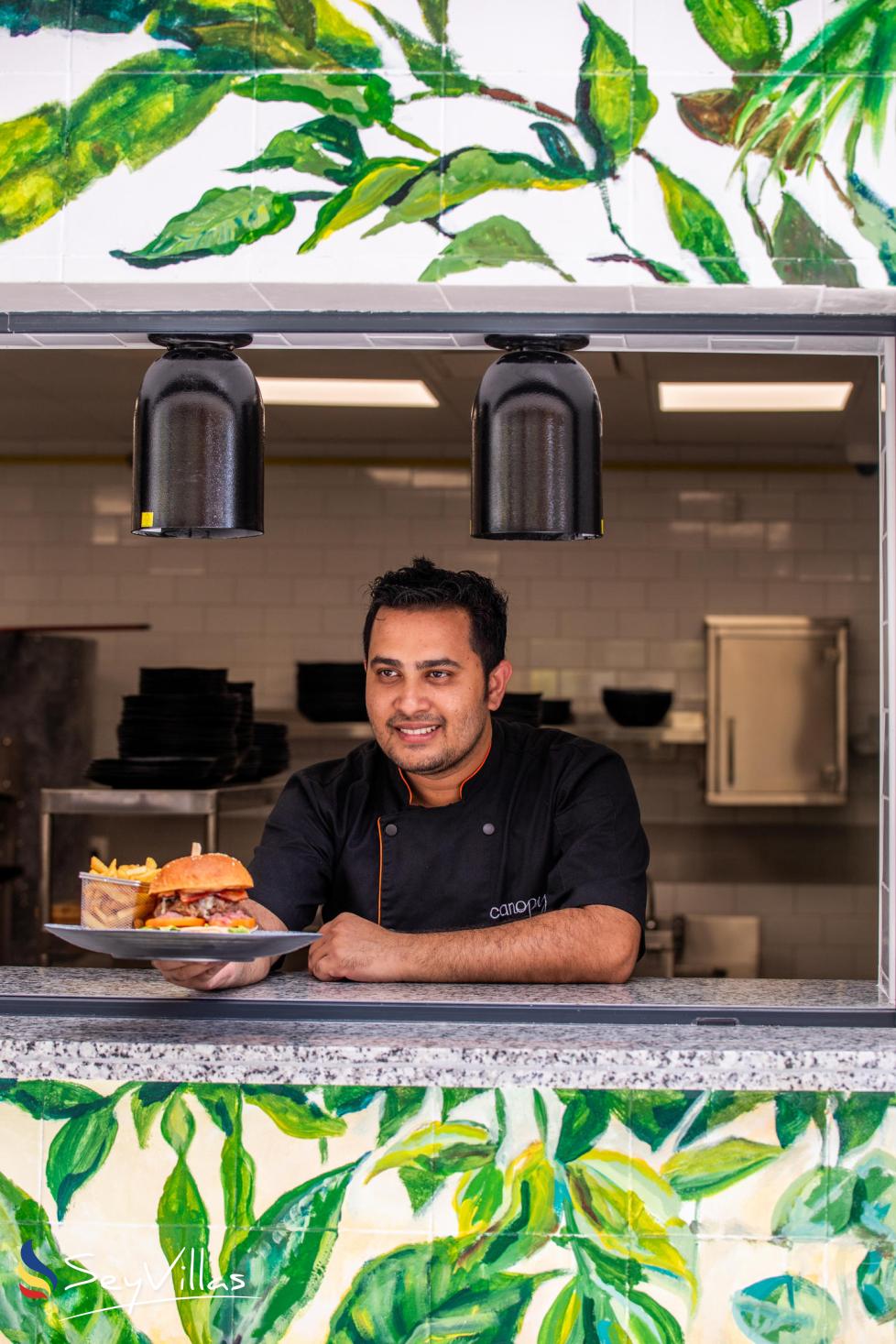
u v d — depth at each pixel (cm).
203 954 191
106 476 691
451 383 547
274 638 687
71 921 554
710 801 648
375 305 203
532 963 226
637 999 209
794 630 648
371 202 193
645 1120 188
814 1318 186
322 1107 190
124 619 690
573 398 199
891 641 211
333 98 194
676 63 192
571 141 192
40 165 197
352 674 629
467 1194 188
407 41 194
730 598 675
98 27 197
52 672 636
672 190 191
